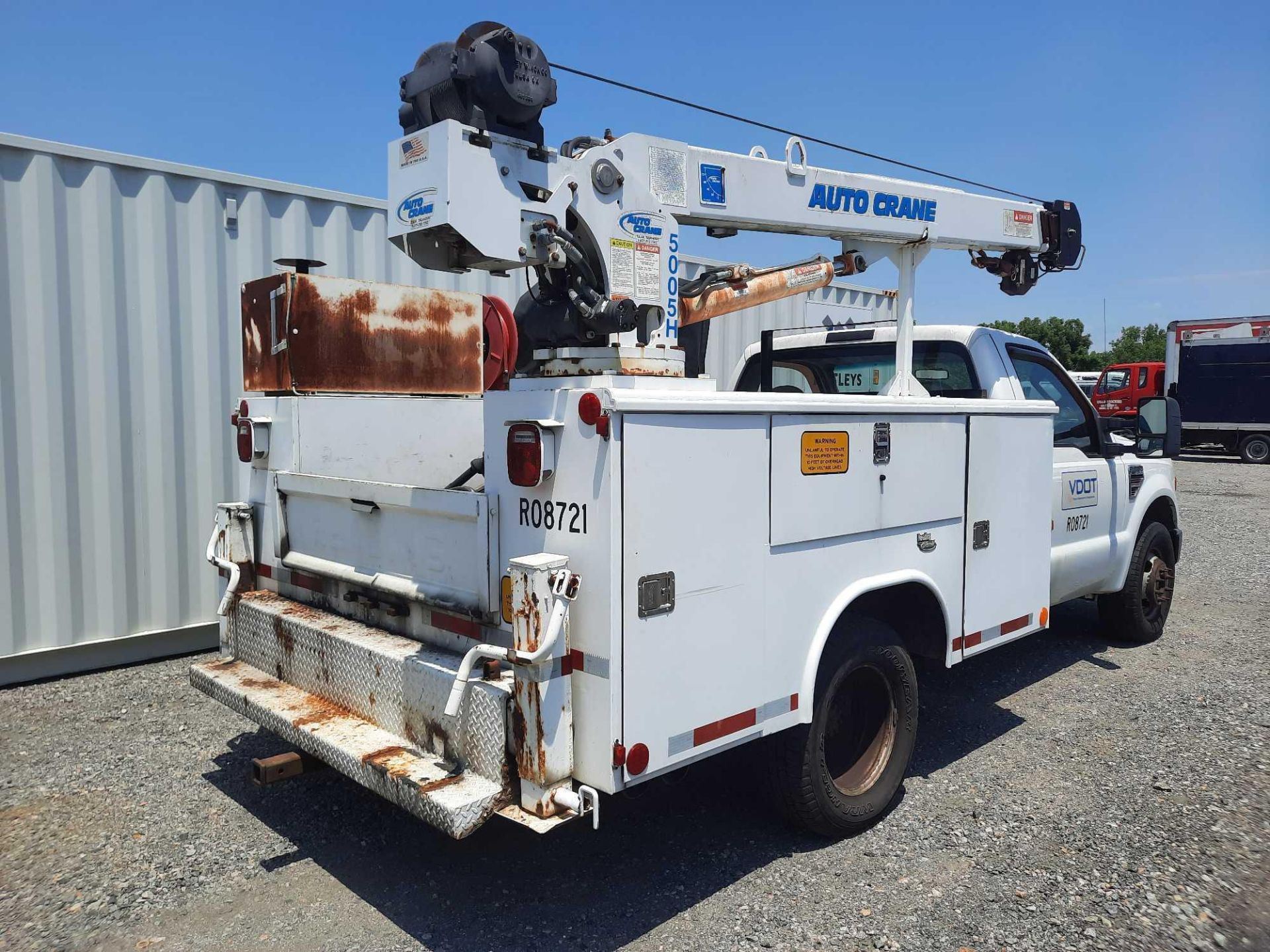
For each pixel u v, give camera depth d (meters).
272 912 2.93
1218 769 4.07
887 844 3.37
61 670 5.40
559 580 2.37
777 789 3.21
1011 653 5.98
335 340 3.86
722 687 2.71
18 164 5.04
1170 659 5.84
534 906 2.96
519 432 2.55
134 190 5.48
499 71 2.80
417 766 2.60
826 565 3.08
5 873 3.16
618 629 2.39
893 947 2.72
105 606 5.48
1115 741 4.41
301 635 3.26
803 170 4.06
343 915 2.91
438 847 3.37
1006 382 4.67
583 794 2.39
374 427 3.77
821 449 3.03
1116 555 5.68
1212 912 2.92
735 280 3.96
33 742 4.37
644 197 3.36
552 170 3.07
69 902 2.98
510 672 2.61
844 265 4.48
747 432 2.74
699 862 3.25
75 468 5.33
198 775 4.00
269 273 6.11
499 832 3.50
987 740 4.43
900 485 3.40
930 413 3.54
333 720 2.99
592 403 2.38
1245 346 23.50
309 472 3.55
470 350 4.46
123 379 5.49
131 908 2.95
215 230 5.84
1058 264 5.44
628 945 2.73
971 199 4.85
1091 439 5.53
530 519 2.59
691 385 3.21
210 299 5.84
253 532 3.80
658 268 3.42
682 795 3.82
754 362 5.92
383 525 3.13
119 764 4.11
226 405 5.96
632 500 2.40
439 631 2.92
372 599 3.20
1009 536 4.06
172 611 5.77
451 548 2.83
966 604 3.81
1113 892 3.03
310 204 6.30
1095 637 6.40
